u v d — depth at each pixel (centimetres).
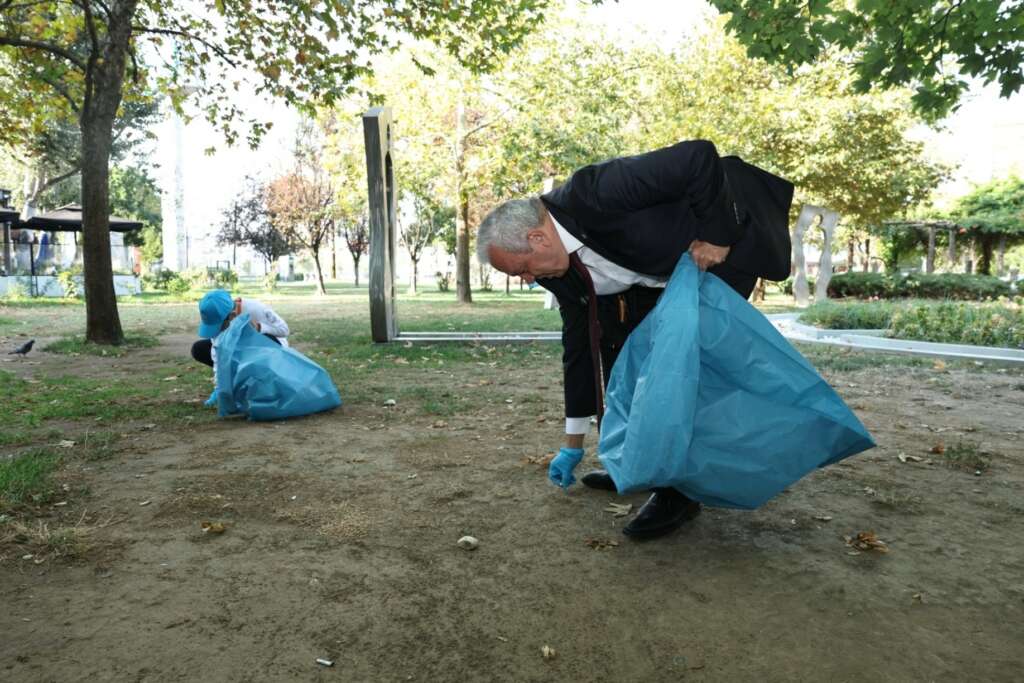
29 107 1261
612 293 297
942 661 204
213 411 580
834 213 2355
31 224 2842
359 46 1128
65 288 2600
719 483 253
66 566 269
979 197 3731
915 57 708
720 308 257
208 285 3556
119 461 420
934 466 412
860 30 692
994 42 657
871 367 839
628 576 263
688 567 270
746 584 255
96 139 1087
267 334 595
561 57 2042
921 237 3681
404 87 2211
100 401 619
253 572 266
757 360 254
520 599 245
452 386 713
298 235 3516
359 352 989
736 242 264
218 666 202
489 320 1628
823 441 252
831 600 243
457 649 212
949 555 282
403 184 2381
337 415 564
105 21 1206
